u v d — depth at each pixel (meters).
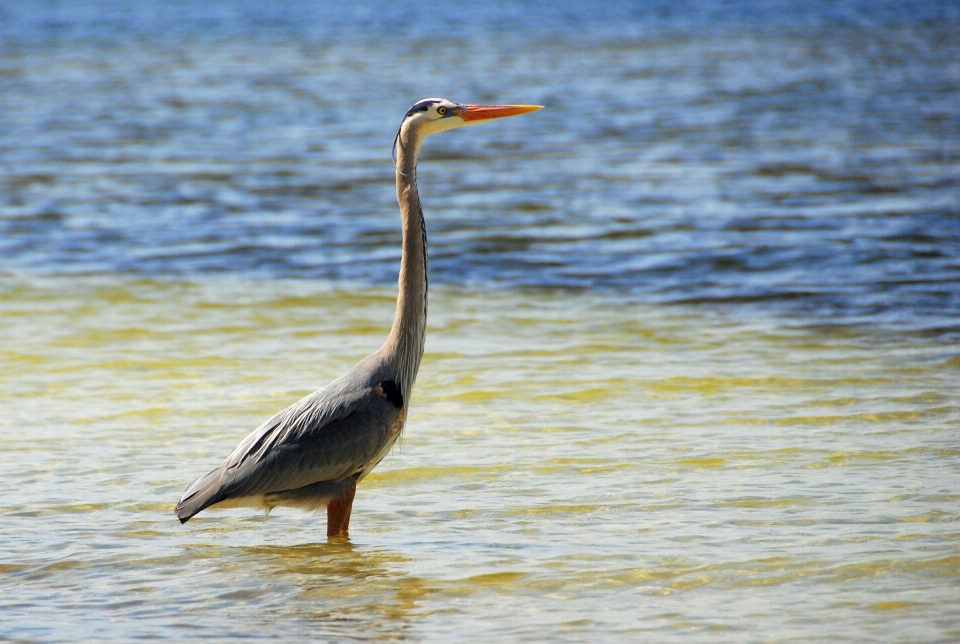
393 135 36.47
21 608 8.05
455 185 28.59
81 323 16.91
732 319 16.70
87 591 8.37
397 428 9.68
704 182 28.05
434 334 16.25
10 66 55.19
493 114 10.02
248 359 15.07
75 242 22.70
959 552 8.49
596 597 8.02
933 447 11.05
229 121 39.62
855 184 27.16
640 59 56.47
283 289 19.05
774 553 8.64
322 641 7.41
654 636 7.31
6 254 21.70
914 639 7.11
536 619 7.66
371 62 56.34
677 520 9.44
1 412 12.83
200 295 18.64
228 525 9.87
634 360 14.70
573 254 21.28
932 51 57.62
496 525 9.53
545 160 32.06
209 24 79.25
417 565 8.73
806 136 34.69
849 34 67.00
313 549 9.22
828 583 8.06
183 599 8.21
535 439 11.75
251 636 7.51
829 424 11.90
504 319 17.02
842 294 17.89
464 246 22.09
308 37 69.44
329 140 35.66
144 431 12.16
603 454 11.20
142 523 9.78
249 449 9.29
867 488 9.99
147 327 16.72
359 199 26.94
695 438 11.60
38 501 10.22
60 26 77.44
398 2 101.94
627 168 30.33
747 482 10.29
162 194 27.53
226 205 26.31
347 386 9.54
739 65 53.56
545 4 96.81
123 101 44.19
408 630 7.55
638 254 21.14
